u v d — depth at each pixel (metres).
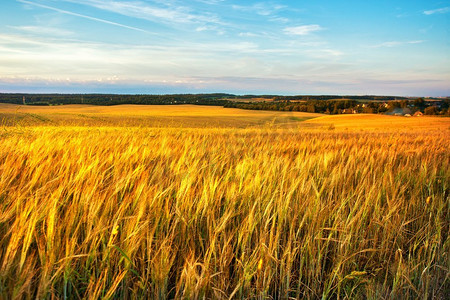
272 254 2.42
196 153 5.20
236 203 3.05
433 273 2.72
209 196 2.91
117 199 2.79
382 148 7.74
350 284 2.54
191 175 3.38
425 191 4.33
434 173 4.76
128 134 7.33
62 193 2.73
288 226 2.96
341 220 2.98
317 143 8.46
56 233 2.01
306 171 4.18
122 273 1.96
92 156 4.34
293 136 9.67
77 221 2.36
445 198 4.27
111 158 4.10
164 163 4.42
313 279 2.49
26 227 1.95
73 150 4.74
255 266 2.36
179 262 2.37
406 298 2.42
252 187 3.21
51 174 3.34
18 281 1.63
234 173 3.90
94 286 2.00
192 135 8.55
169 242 2.34
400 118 68.94
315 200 3.06
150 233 2.28
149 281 2.22
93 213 2.23
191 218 2.67
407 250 3.12
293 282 2.57
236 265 2.39
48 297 1.84
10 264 1.67
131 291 2.18
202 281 1.96
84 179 3.05
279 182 3.44
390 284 2.71
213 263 2.31
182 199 2.74
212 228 2.64
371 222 3.09
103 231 2.21
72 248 1.90
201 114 83.00
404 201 3.74
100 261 2.10
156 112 90.88
